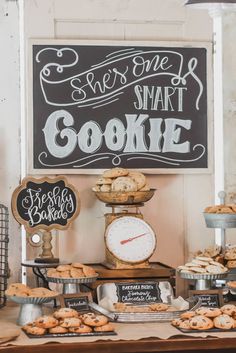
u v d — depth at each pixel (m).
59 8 3.92
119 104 3.96
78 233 3.93
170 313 3.35
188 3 3.44
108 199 3.68
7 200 3.88
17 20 3.89
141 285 3.55
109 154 3.95
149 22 4.00
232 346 3.08
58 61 3.91
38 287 3.68
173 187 4.02
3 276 3.71
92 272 3.51
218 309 3.27
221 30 4.06
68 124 3.92
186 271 3.57
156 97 3.98
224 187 4.09
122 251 3.63
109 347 3.01
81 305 3.37
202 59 4.02
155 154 3.98
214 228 4.05
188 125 4.02
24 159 3.94
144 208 4.00
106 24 3.96
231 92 4.08
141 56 3.97
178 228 4.03
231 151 4.09
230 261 3.72
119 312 3.33
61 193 3.72
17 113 3.90
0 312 3.60
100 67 3.94
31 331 3.08
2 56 3.88
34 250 3.88
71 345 2.99
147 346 3.04
